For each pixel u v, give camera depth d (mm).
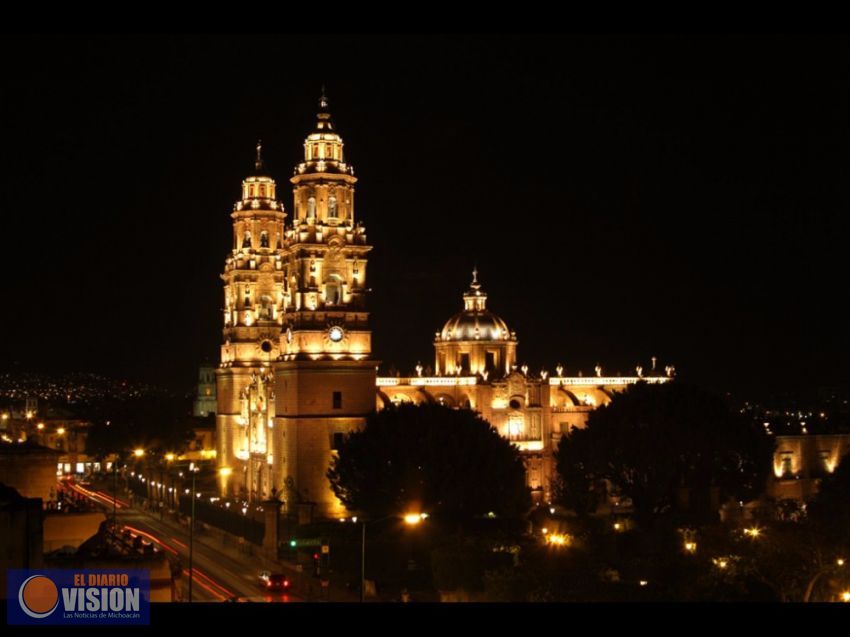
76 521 67188
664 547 106312
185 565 109312
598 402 174125
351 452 127938
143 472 180375
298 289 143500
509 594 85375
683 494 125938
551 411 166250
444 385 161000
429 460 122625
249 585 99125
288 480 140625
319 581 94625
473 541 101500
